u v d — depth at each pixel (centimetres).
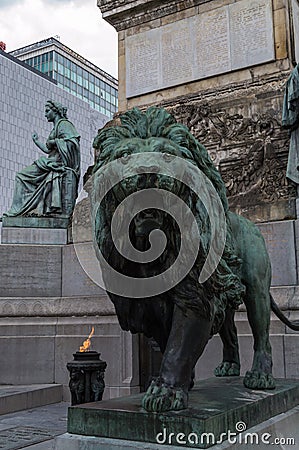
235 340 500
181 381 311
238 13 1123
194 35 1170
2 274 1055
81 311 977
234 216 432
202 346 326
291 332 741
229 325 492
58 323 991
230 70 1103
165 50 1204
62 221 1127
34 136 1245
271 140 959
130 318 349
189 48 1171
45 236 1107
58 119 1245
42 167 1166
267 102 998
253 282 418
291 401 404
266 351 419
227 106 1036
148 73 1216
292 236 811
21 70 5728
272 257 820
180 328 323
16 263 1064
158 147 310
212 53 1138
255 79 1046
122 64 1262
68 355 959
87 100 7094
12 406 814
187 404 310
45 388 900
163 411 292
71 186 1165
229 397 351
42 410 833
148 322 352
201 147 357
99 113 6644
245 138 992
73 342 955
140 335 891
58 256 1077
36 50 6731
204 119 1051
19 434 636
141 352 888
